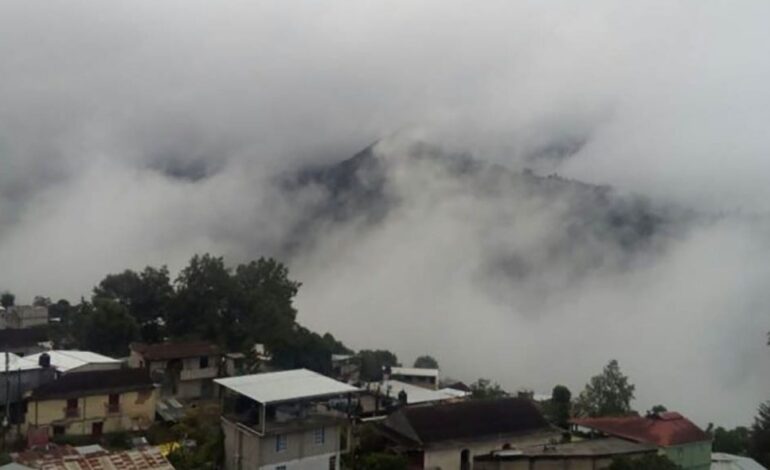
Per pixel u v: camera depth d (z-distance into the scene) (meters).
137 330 66.38
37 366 46.84
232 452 40.06
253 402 39.84
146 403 47.66
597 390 63.66
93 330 65.06
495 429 46.19
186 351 57.69
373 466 40.41
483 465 42.31
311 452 39.50
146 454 39.09
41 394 44.03
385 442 44.81
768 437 55.00
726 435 58.19
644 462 40.44
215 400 55.44
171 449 42.06
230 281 69.12
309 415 40.78
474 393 68.62
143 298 71.44
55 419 44.12
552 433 47.84
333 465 40.22
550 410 55.59
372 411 54.56
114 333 65.12
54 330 72.38
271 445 38.25
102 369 49.00
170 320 69.56
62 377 45.56
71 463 37.03
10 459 37.44
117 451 40.44
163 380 56.28
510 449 44.31
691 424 49.31
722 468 47.78
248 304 68.94
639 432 47.56
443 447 43.00
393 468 40.50
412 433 43.84
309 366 69.38
